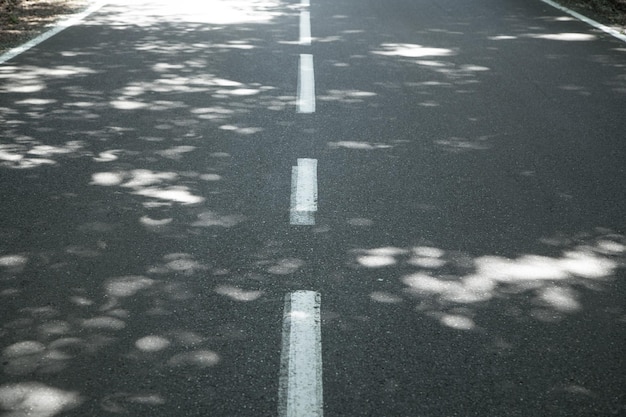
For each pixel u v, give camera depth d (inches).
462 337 165.0
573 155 278.8
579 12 593.3
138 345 159.6
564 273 194.7
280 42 467.8
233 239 208.4
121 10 572.1
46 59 410.3
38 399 141.9
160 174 254.2
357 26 525.0
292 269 192.7
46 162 263.3
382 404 142.3
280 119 316.2
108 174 253.3
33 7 565.9
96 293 179.6
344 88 365.1
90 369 151.3
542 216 227.1
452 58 431.2
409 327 168.4
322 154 275.7
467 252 204.1
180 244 205.0
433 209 230.2
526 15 578.2
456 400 143.9
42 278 185.9
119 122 307.9
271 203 232.5
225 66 403.9
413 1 644.1
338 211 227.5
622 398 146.1
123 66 398.9
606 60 429.4
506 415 140.1
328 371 151.9
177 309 173.6
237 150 278.2
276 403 141.9
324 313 173.0
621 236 215.9
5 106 326.0
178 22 526.6
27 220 217.6
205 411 139.3
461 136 298.0
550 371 153.9
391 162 269.0
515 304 179.3
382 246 206.2
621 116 327.3
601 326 171.0
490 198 239.3
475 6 621.0
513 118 322.0
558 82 380.5
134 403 141.3
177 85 364.2
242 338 162.9
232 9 588.1
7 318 168.6
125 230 212.7
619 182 254.2
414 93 358.6
